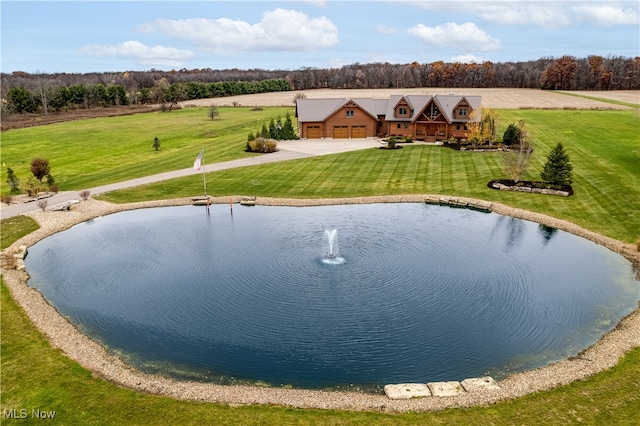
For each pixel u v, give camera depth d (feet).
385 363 67.97
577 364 66.80
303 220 131.85
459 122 230.89
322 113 254.27
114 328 78.33
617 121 264.72
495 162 183.01
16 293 90.68
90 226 132.46
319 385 63.46
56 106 419.74
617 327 76.95
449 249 109.81
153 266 103.14
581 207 134.00
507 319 79.66
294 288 90.58
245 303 85.30
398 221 130.00
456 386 61.98
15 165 204.85
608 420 54.54
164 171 186.91
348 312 81.51
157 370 67.00
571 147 199.62
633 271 98.32
